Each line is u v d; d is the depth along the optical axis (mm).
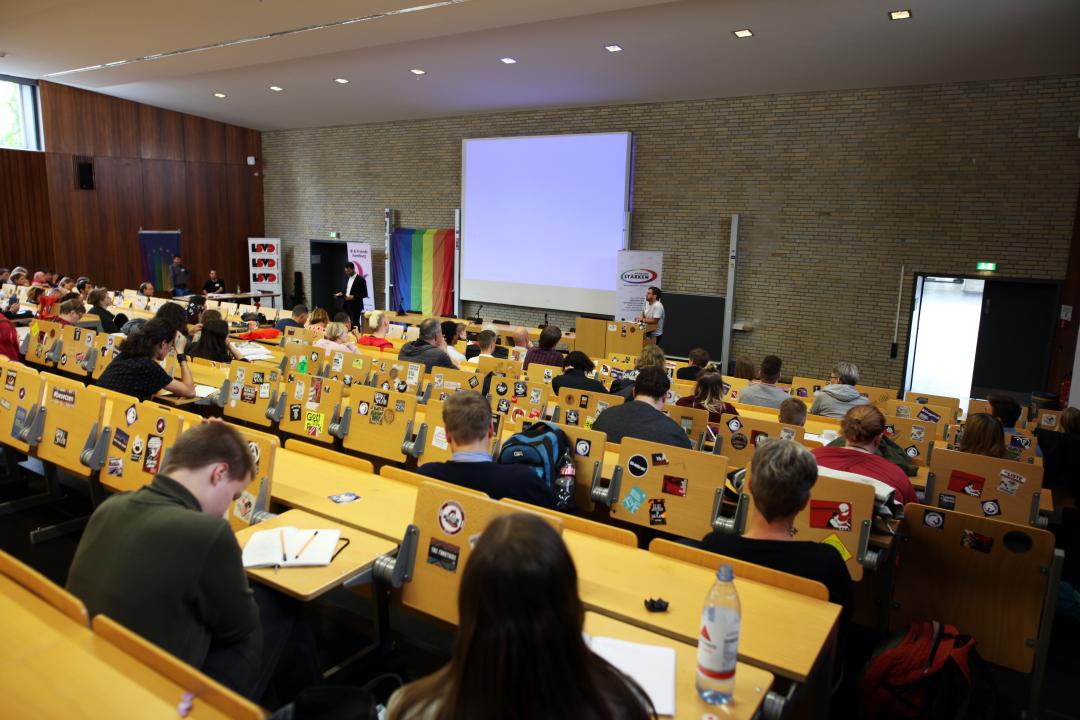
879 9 7938
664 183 12477
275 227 18734
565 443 3584
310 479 3361
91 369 6652
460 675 1112
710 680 1777
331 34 10219
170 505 2072
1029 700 2979
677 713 1735
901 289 10672
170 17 9961
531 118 13781
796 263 11445
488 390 5656
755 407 5859
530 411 5469
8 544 4199
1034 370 9984
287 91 14438
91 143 15781
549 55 10625
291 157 18047
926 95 10172
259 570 2338
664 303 12438
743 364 6812
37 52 12469
